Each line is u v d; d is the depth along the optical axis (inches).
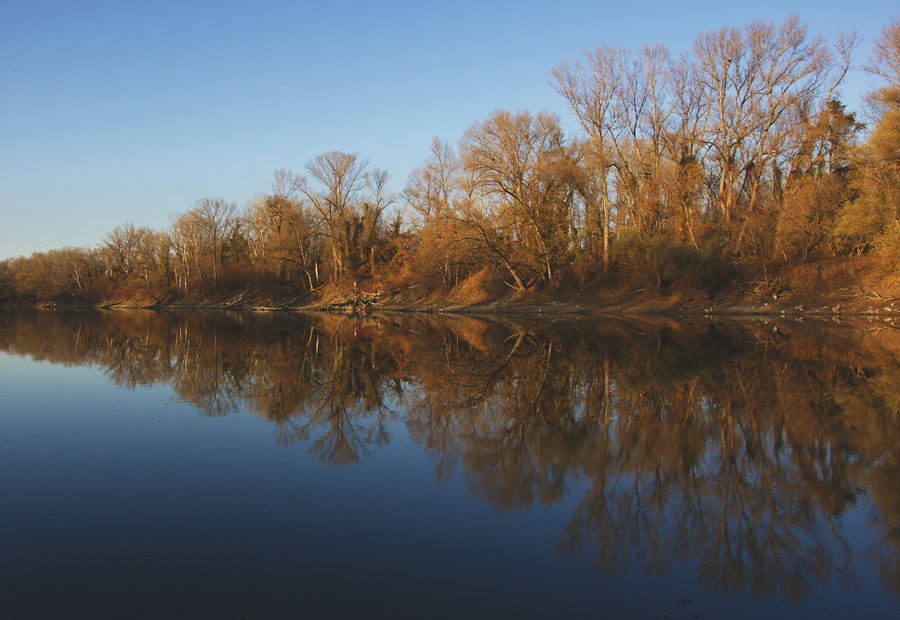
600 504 264.2
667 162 1646.2
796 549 222.4
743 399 479.5
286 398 506.9
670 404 463.8
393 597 187.2
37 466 318.7
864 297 1241.4
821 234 1379.2
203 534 233.6
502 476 301.4
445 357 773.3
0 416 436.1
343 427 403.5
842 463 319.9
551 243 1739.7
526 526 241.4
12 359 776.9
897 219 1203.2
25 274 4067.4
